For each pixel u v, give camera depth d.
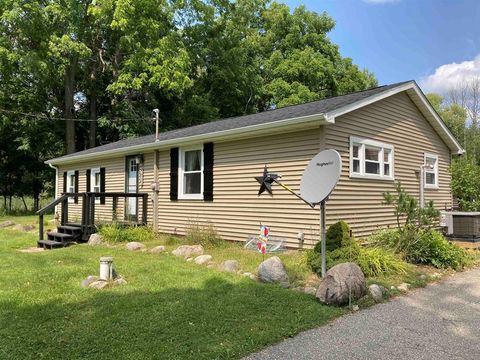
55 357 3.16
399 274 5.99
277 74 24.59
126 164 12.79
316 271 5.88
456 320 4.23
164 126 21.47
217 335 3.60
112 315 4.09
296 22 25.81
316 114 7.16
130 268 6.32
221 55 22.66
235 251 7.77
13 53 17.56
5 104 19.20
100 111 23.19
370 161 8.95
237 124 9.57
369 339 3.66
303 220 7.75
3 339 3.48
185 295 4.79
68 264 6.75
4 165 21.17
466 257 7.35
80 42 18.38
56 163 16.56
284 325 3.88
